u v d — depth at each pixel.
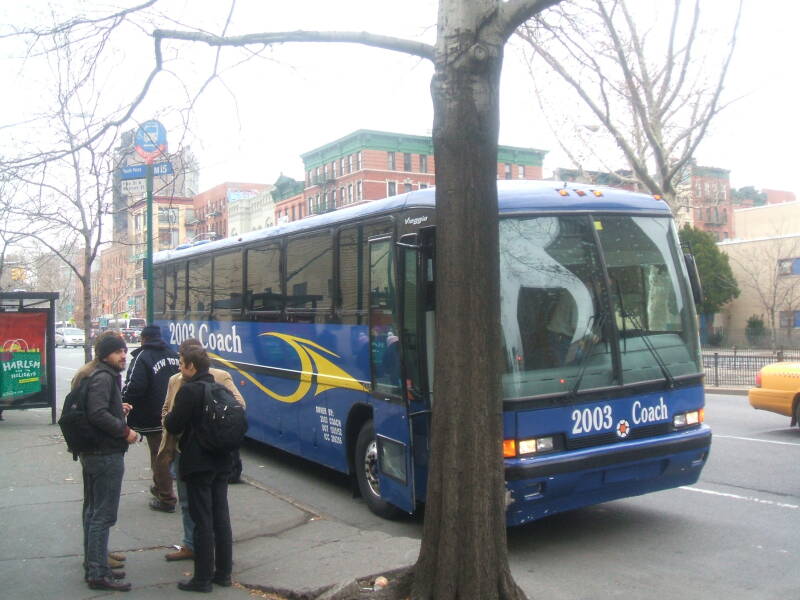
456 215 4.98
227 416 5.69
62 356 49.06
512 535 7.57
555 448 6.66
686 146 19.31
